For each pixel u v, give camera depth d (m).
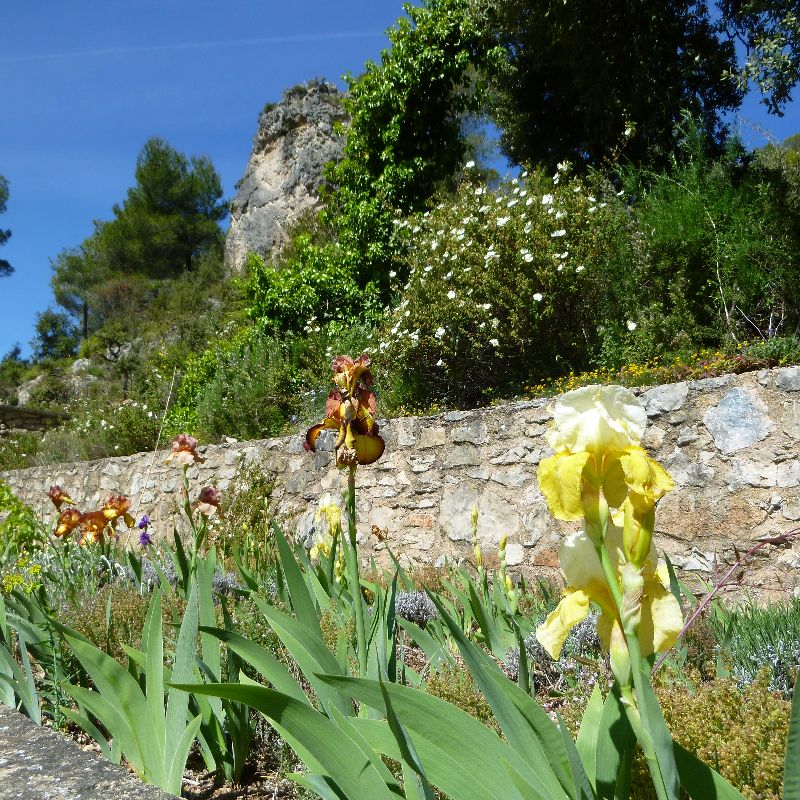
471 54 15.45
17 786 1.91
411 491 7.65
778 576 5.20
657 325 8.71
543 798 1.25
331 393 2.75
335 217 16.41
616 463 1.17
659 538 5.84
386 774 1.67
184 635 2.43
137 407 16.22
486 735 1.43
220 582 5.32
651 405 6.00
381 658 2.49
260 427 12.51
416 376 10.15
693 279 9.17
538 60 14.64
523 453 6.79
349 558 2.60
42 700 3.41
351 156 15.95
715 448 5.62
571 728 2.42
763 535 5.31
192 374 15.90
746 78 10.32
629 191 10.38
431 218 10.97
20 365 59.59
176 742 2.34
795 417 5.26
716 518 5.55
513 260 9.36
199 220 54.31
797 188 9.41
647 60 13.42
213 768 2.68
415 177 15.04
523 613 4.18
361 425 2.68
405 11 15.46
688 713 2.17
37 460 17.59
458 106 15.93
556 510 1.20
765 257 8.92
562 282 9.20
